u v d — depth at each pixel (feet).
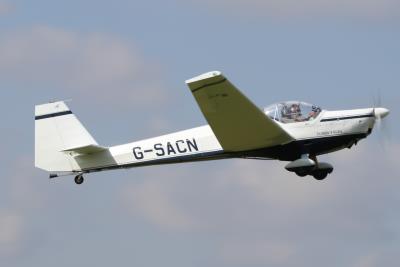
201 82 173.68
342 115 199.72
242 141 194.90
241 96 177.58
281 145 198.59
